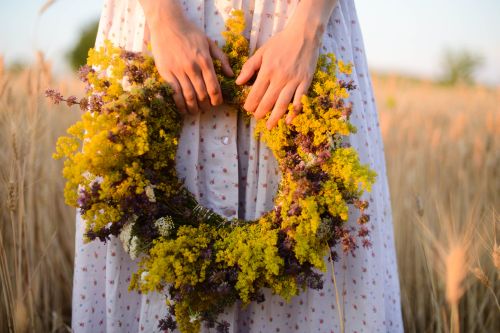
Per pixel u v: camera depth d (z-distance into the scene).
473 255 0.93
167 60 0.68
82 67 0.71
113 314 0.76
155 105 0.68
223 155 0.74
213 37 0.72
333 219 0.69
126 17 0.75
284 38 0.68
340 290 0.77
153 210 0.69
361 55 0.82
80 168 0.66
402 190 1.33
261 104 0.69
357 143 0.76
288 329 0.78
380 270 0.78
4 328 1.01
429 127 1.67
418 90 2.45
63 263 1.15
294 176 0.68
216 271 0.68
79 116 1.46
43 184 1.14
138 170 0.68
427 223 1.16
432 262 1.03
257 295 0.71
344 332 0.77
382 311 0.78
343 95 0.69
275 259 0.67
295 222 0.68
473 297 1.01
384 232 0.83
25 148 0.95
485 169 1.37
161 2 0.68
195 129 0.73
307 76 0.68
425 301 1.14
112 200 0.69
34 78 0.98
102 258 0.79
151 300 0.74
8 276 0.90
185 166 0.73
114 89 0.69
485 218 1.05
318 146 0.69
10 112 0.97
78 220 0.79
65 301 1.17
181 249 0.68
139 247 0.70
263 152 0.74
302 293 0.78
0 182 1.01
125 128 0.67
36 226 1.14
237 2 0.72
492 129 1.46
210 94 0.69
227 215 0.74
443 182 1.44
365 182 0.66
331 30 0.76
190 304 0.69
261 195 0.74
